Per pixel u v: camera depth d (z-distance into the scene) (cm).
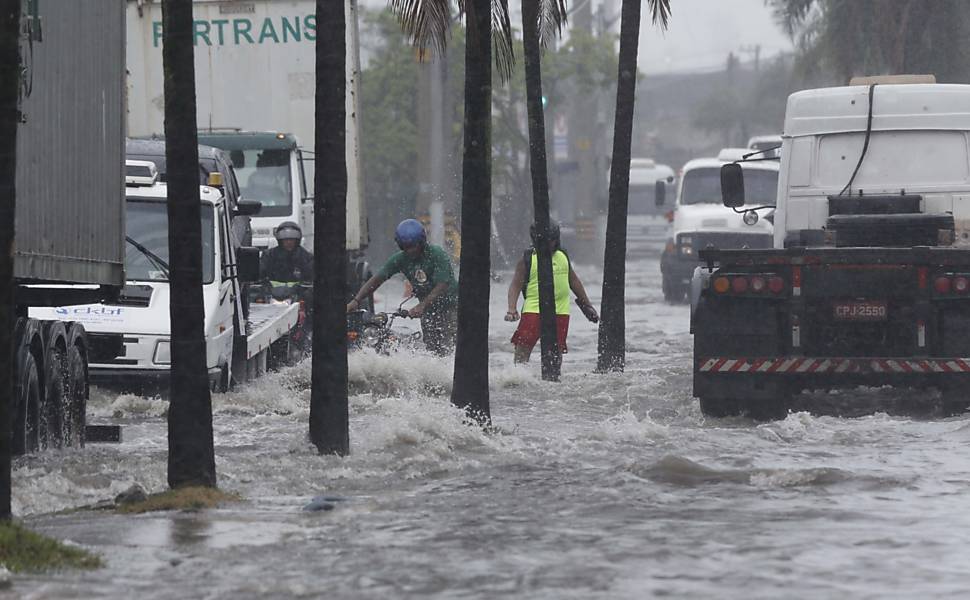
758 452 3022
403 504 2439
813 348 3634
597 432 3278
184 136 2548
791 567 1952
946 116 4091
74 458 2977
